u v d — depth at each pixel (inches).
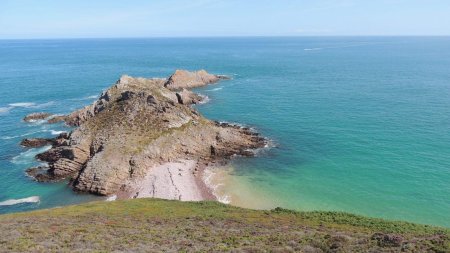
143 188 2891.2
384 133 3929.6
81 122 4343.0
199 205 2341.3
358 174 3041.3
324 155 3447.3
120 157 3095.5
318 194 2768.2
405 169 3068.4
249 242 1398.9
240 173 3144.7
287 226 1791.3
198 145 3523.6
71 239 1403.8
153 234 1542.8
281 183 2957.7
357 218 2044.8
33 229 1542.8
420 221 2356.1
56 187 2955.2
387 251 1240.2
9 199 2758.4
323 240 1403.8
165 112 3742.6
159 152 3289.9
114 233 1540.4
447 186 2765.7
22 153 3558.1
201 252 1252.5
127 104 3853.3
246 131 4025.6
